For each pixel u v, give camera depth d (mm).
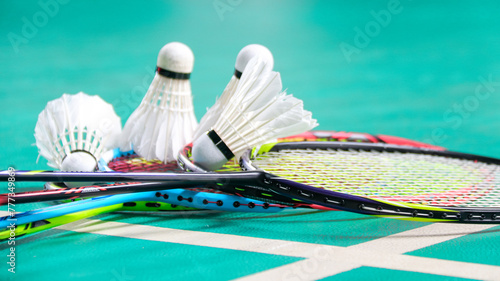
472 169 1240
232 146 1151
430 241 1112
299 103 1141
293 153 1241
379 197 1144
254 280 1049
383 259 1079
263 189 1131
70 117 1189
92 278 1051
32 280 1048
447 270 1064
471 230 1136
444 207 1110
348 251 1092
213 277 1053
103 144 1198
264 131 1147
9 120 1498
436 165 1256
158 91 1229
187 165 1154
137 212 1167
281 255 1084
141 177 1103
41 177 1089
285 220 1153
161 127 1228
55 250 1090
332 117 1545
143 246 1098
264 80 1147
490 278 1055
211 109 1218
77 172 1096
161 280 1049
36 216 1090
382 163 1241
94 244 1101
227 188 1141
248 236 1117
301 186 1106
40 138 1198
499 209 1110
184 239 1110
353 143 1264
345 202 1104
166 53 1220
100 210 1123
